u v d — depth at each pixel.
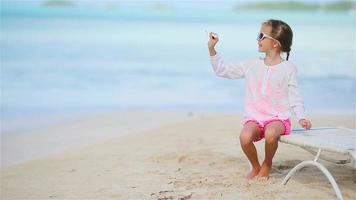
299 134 5.00
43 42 26.98
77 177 5.92
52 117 11.04
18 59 20.23
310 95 13.05
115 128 9.71
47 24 40.47
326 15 76.06
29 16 49.34
